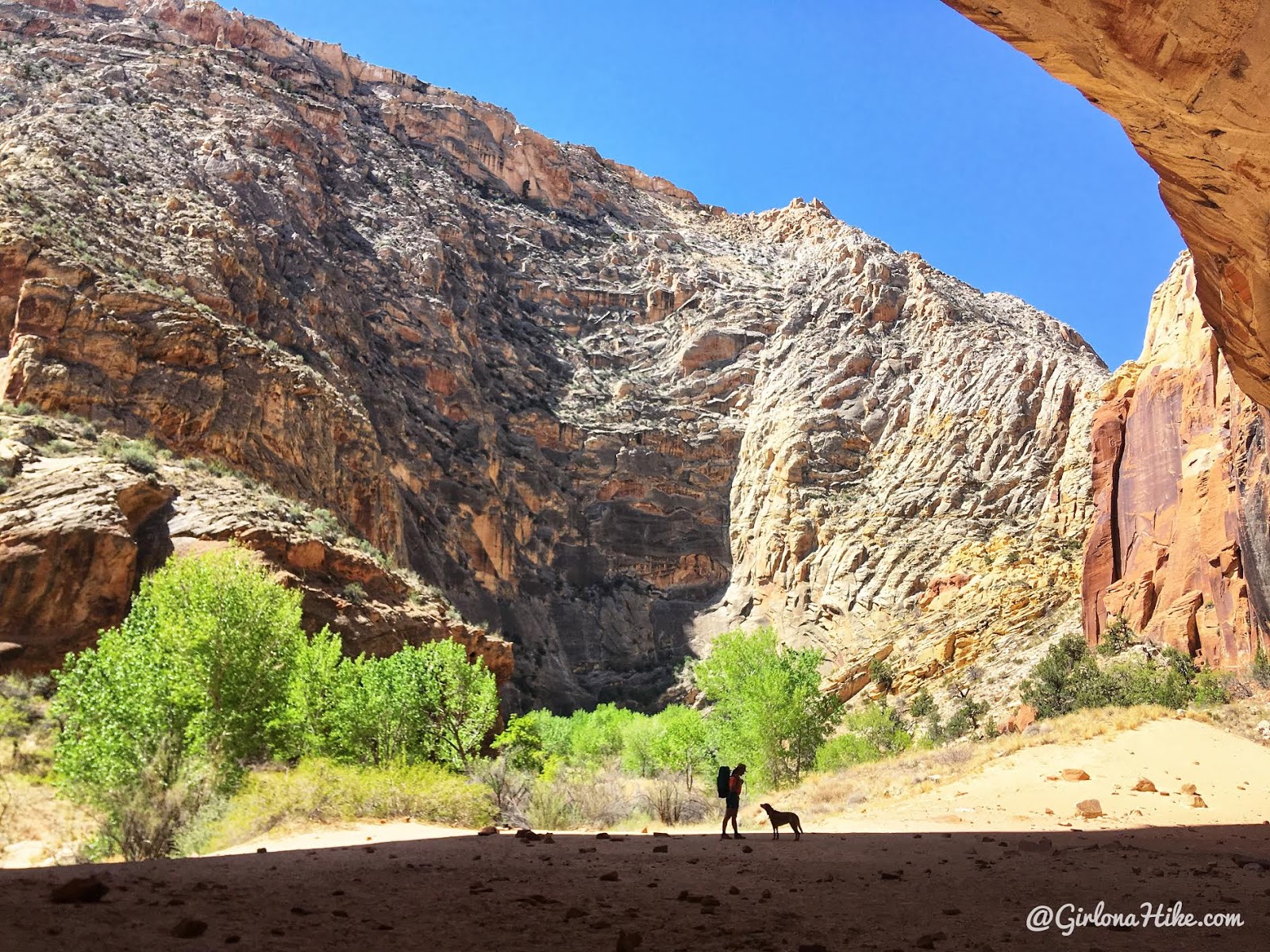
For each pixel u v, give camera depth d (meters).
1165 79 10.37
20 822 18.52
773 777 40.53
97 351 55.97
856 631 94.75
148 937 5.96
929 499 105.62
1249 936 7.82
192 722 21.62
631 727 60.84
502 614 95.88
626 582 111.56
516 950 6.52
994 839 16.11
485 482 103.06
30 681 33.38
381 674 30.44
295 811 19.73
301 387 70.88
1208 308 16.17
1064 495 97.81
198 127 103.31
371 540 73.25
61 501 40.19
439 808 21.66
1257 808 20.84
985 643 75.31
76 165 76.75
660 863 12.16
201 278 73.38
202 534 43.34
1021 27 10.46
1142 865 12.59
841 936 7.48
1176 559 59.25
